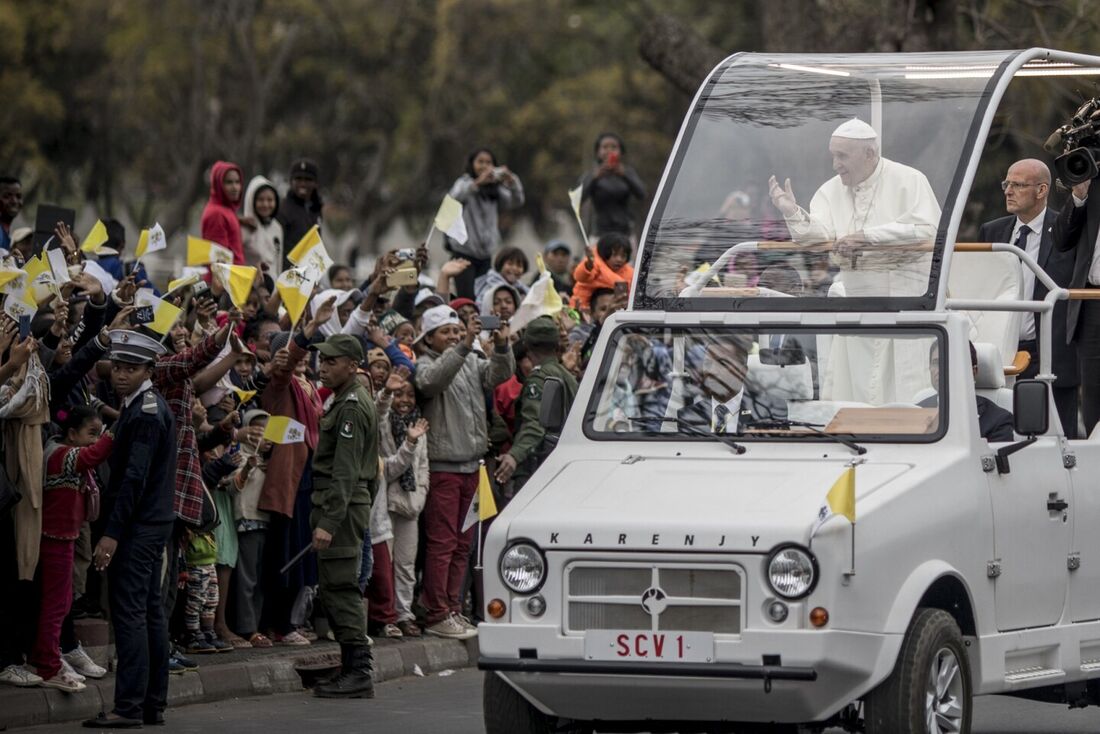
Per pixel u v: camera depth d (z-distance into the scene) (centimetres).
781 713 3014
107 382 4478
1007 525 3378
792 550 2953
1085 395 4088
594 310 5903
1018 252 3769
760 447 3331
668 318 3512
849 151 3609
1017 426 3347
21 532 3819
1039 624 3509
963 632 3281
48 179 16125
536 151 18488
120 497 3778
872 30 7844
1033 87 6506
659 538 3012
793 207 3628
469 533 5231
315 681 4500
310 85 18112
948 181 3556
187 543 4434
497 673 3256
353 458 4234
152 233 4350
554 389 3550
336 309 4994
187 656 4456
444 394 5094
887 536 3031
